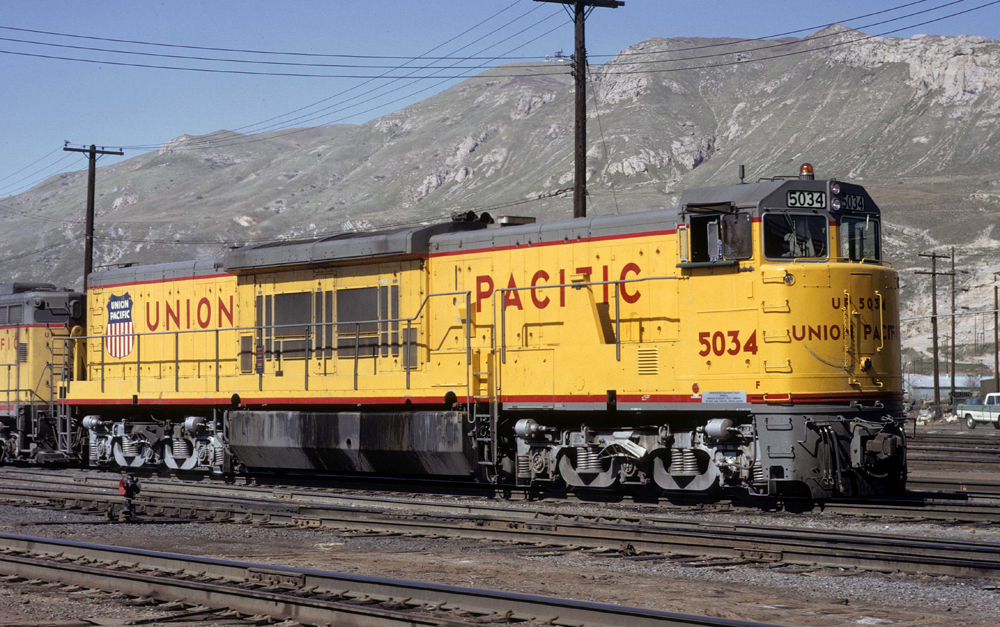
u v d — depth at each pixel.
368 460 19.69
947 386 93.19
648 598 9.50
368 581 9.31
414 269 19.41
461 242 18.97
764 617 8.70
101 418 25.52
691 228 15.89
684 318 16.00
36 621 8.76
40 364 27.11
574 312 17.34
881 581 10.16
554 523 13.45
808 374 15.06
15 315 27.59
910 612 8.94
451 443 18.31
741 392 15.33
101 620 8.80
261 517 15.48
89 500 17.48
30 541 12.30
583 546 12.40
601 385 16.92
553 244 17.75
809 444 14.94
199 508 16.33
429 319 19.27
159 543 13.41
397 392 19.23
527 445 18.05
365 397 19.67
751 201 15.41
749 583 10.22
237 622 8.73
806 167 16.28
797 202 15.52
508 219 19.12
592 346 17.08
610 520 14.45
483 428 18.41
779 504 15.94
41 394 27.06
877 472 15.44
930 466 26.42
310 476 22.69
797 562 11.10
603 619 7.98
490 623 8.19
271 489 19.92
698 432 16.12
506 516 15.34
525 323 17.98
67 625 8.61
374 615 8.27
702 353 15.80
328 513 15.34
